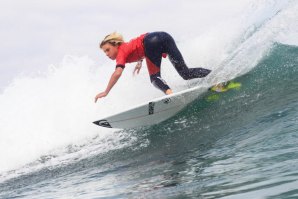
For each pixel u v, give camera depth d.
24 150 22.80
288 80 18.52
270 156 9.65
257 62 21.36
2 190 16.94
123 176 13.12
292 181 7.29
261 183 7.70
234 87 19.61
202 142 14.66
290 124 12.33
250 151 10.93
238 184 8.09
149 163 14.15
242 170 9.17
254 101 17.39
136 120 18.91
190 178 10.05
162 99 18.31
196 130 16.77
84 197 11.17
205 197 7.86
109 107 25.34
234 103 18.09
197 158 12.41
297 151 9.31
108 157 17.45
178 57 19.47
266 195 6.95
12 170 20.84
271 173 8.19
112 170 14.84
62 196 12.26
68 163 18.88
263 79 19.58
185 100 19.09
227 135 14.23
